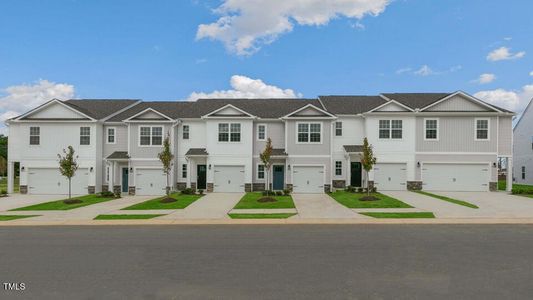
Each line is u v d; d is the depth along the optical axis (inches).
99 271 296.0
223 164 1070.4
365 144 910.4
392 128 1065.5
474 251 355.9
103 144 1125.1
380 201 784.9
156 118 1084.5
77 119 1082.7
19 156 1098.7
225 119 1075.3
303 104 1223.5
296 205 746.8
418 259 327.0
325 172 1053.8
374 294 240.1
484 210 651.5
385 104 1063.6
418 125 1061.8
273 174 1102.4
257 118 1082.7
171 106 1246.9
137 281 269.9
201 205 759.7
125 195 1055.6
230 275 283.1
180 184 1111.6
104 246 388.8
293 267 303.7
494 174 1040.8
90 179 1079.6
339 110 1125.7
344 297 234.7
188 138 1122.7
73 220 581.3
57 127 1088.2
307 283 262.8
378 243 394.3
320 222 544.4
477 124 1051.3
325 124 1061.8
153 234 459.2
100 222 561.0
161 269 300.7
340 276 278.8
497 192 1010.1
